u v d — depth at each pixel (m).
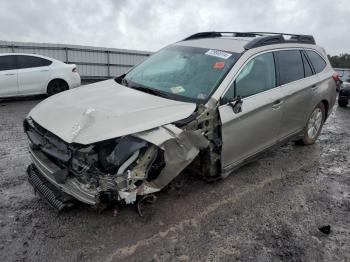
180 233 3.49
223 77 4.11
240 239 3.46
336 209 4.15
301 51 5.62
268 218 3.87
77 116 3.42
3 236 3.31
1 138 6.33
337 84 6.46
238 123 4.14
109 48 20.09
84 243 3.27
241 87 4.25
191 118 3.64
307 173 5.15
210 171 4.09
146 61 5.14
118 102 3.74
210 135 3.87
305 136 6.07
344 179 5.02
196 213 3.86
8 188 4.27
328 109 6.39
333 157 5.91
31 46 17.72
